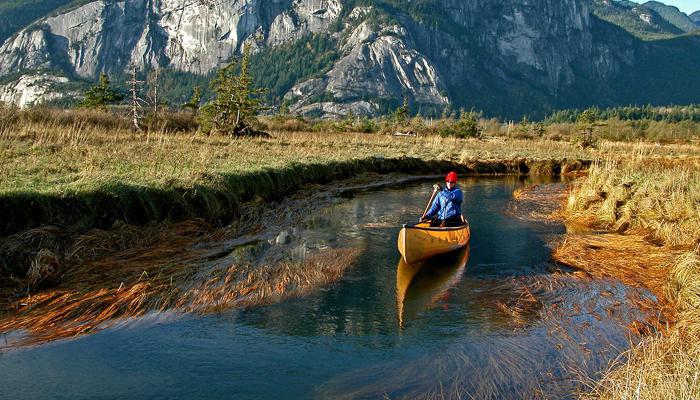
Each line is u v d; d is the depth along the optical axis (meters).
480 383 5.38
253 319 6.89
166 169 12.62
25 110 22.20
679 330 6.47
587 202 15.76
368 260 10.13
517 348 6.25
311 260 9.55
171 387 5.14
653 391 4.41
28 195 8.16
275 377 5.43
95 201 9.10
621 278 8.99
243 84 35.00
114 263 8.06
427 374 5.57
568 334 6.69
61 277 7.37
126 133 23.64
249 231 11.23
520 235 12.82
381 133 63.31
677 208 12.27
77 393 4.96
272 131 42.03
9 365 5.40
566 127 87.94
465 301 7.93
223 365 5.64
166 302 7.01
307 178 19.05
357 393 5.16
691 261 8.04
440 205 11.58
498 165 31.38
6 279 7.00
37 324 6.20
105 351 5.81
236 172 13.87
